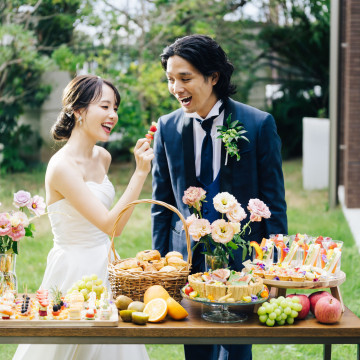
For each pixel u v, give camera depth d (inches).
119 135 507.2
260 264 107.5
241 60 561.0
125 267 107.3
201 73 114.8
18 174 486.0
